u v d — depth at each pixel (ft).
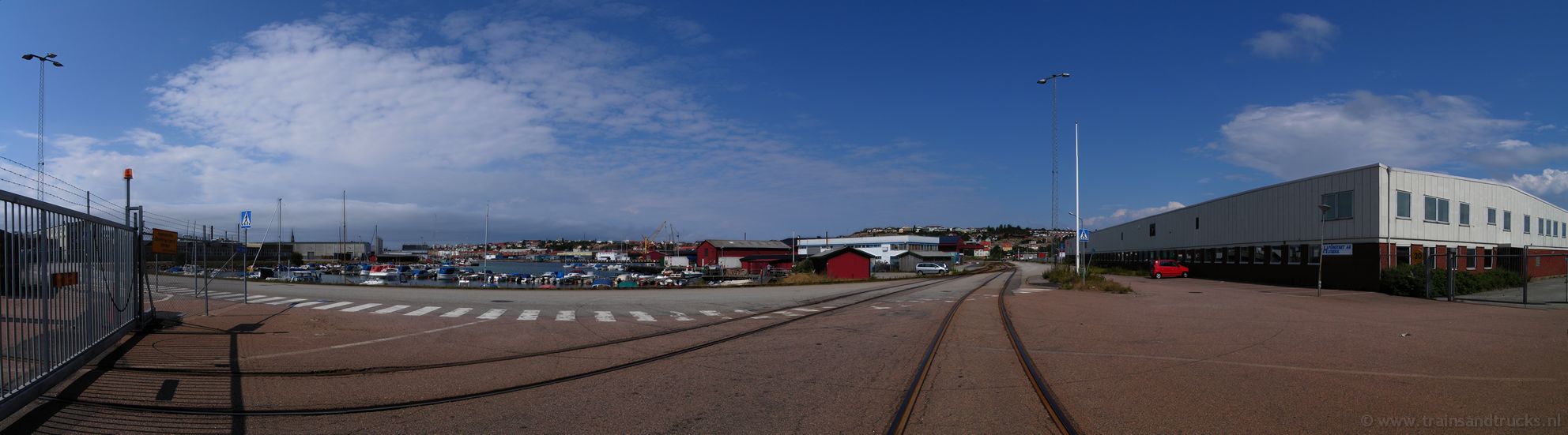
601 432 19.52
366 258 408.67
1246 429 19.03
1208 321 48.11
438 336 40.81
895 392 24.71
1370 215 95.30
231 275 140.26
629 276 237.66
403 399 23.70
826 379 27.09
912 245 401.70
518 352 34.50
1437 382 24.80
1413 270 83.30
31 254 22.74
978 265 357.41
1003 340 38.75
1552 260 135.03
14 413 21.33
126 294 37.99
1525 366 27.76
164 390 24.93
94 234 30.83
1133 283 118.52
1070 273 123.03
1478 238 109.50
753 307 64.69
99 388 25.13
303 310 55.11
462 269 322.55
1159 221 185.78
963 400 23.22
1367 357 30.78
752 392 24.61
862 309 62.75
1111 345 36.11
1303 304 65.36
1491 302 68.95
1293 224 112.78
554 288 98.73
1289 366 28.58
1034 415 21.09
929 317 53.42
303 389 25.26
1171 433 18.81
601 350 35.40
